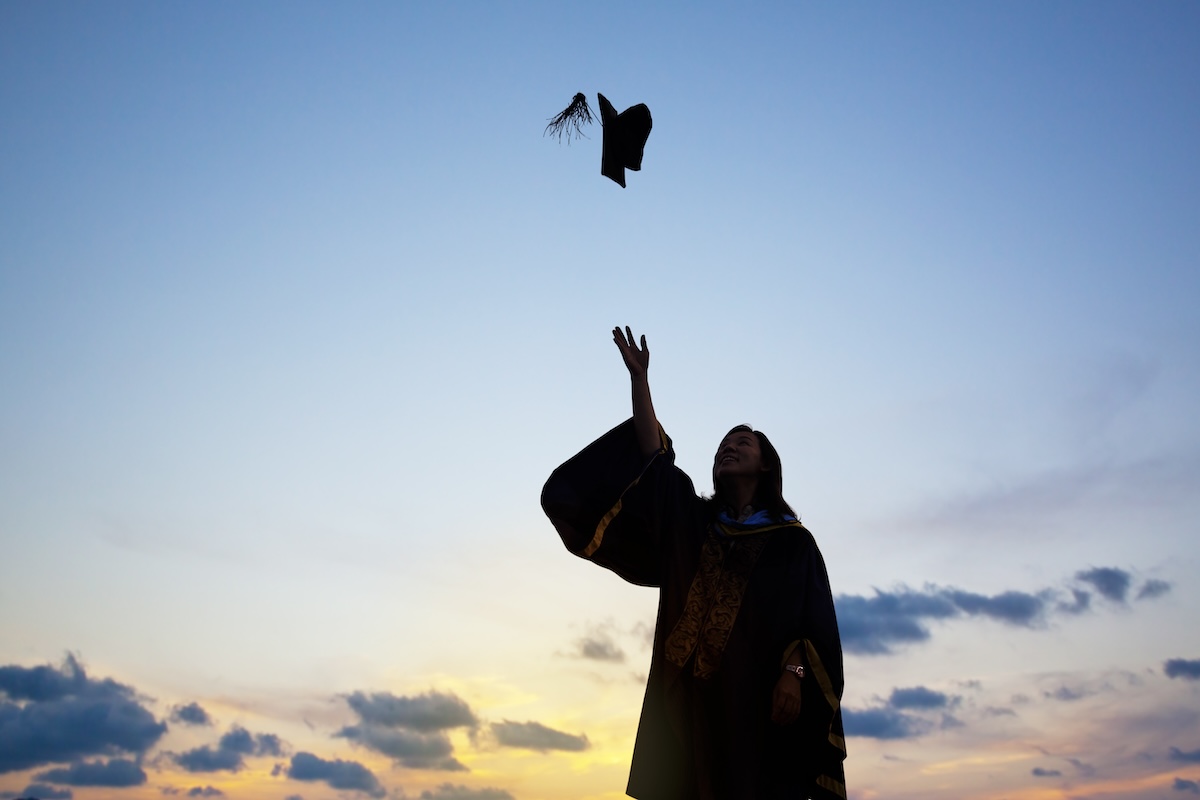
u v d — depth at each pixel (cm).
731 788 651
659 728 688
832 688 666
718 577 695
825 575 700
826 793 655
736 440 739
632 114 813
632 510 731
